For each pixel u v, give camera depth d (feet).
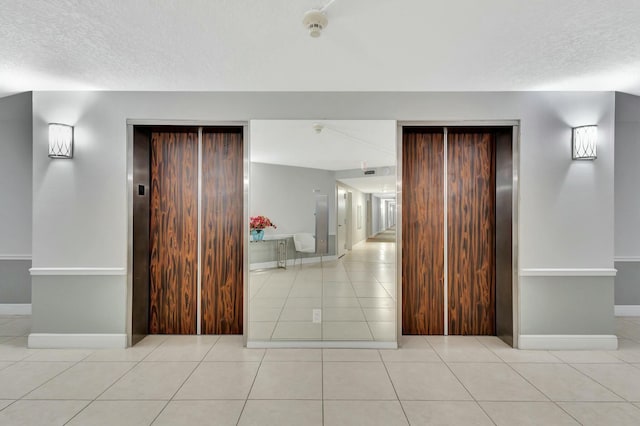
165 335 10.13
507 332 9.46
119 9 5.48
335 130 9.37
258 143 9.34
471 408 6.41
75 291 9.07
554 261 9.05
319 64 7.65
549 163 9.06
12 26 5.95
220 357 8.60
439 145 10.30
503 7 5.50
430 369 7.97
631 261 11.86
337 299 9.43
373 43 6.72
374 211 9.63
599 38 6.44
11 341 9.51
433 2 5.36
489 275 10.18
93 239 9.05
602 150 9.05
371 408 6.41
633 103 10.23
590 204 9.05
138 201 9.55
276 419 6.07
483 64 7.63
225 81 8.57
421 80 8.52
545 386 7.20
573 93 9.07
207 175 10.30
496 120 9.15
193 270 10.28
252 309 9.29
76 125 9.03
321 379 7.48
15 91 9.16
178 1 5.26
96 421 5.99
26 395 6.79
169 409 6.35
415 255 10.28
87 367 7.98
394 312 9.30
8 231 11.95
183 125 9.34
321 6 5.48
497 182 9.98
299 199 9.71
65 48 6.81
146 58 7.29
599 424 5.95
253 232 9.36
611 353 8.84
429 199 10.30
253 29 6.17
